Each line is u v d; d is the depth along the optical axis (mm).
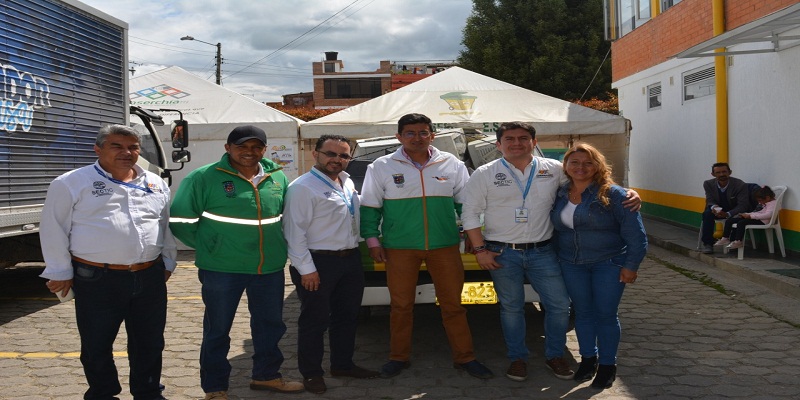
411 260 5145
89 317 4113
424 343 6180
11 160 6039
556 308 5051
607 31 17703
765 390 4785
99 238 4047
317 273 4789
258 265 4570
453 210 5199
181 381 5219
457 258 5211
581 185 4832
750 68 10547
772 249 9797
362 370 5199
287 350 6020
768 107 10055
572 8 27312
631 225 4676
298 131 12148
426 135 5043
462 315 5234
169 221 4457
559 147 13219
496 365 5516
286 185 4863
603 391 4828
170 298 8250
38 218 6406
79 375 5383
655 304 7473
